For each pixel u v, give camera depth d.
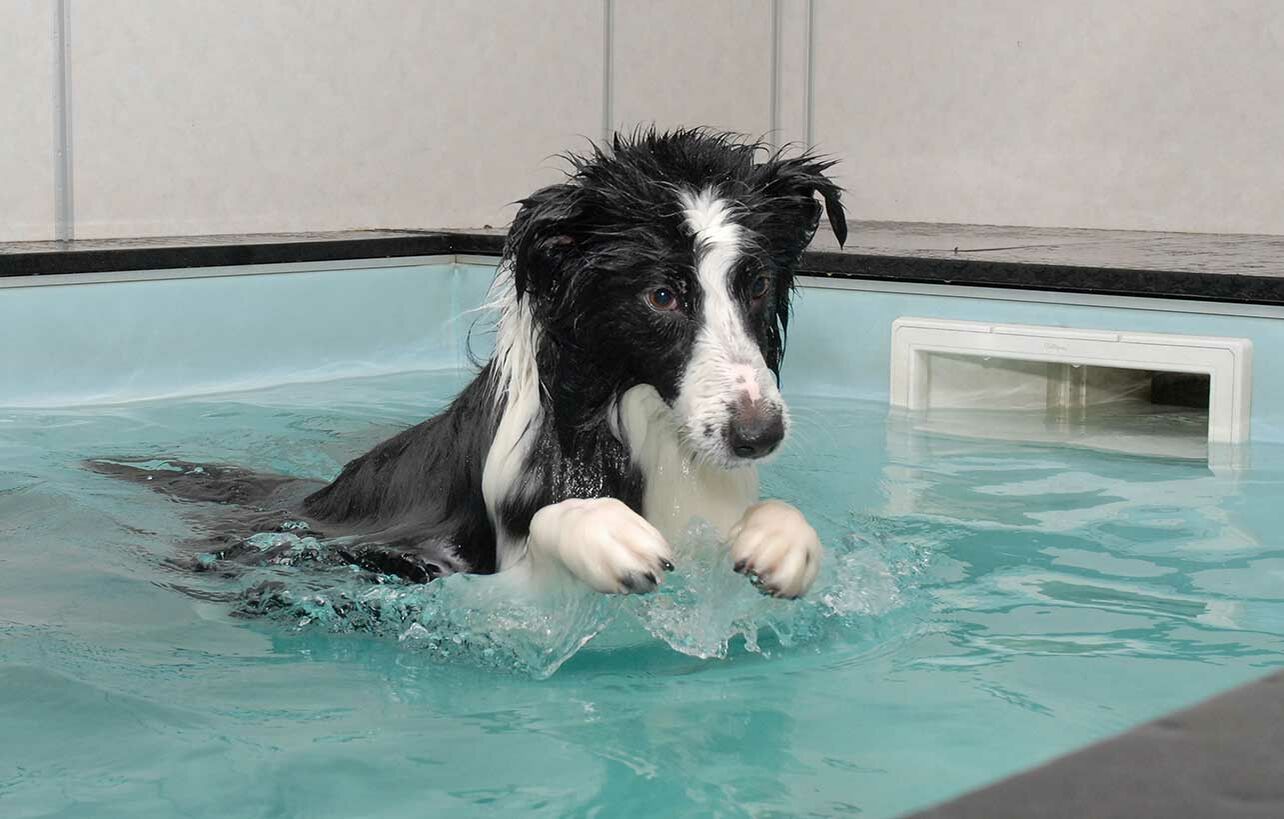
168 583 3.04
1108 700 2.27
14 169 6.16
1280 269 4.67
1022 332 4.74
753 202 2.72
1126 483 3.86
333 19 7.05
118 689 2.38
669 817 1.84
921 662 2.49
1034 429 4.69
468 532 2.92
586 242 2.72
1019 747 2.07
